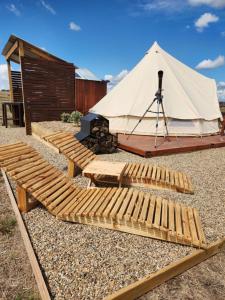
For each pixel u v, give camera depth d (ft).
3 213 12.40
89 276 8.30
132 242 10.20
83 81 47.19
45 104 35.99
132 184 16.30
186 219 11.21
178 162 21.99
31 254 9.06
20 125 41.14
